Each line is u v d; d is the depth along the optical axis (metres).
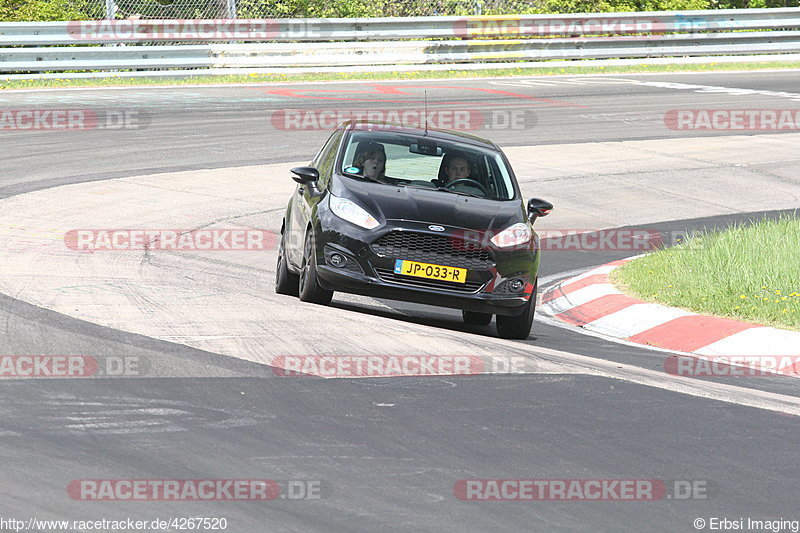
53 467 18.11
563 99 91.06
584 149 73.94
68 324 28.47
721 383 28.53
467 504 17.58
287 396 23.06
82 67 88.62
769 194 66.06
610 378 27.09
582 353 31.92
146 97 84.12
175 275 38.41
